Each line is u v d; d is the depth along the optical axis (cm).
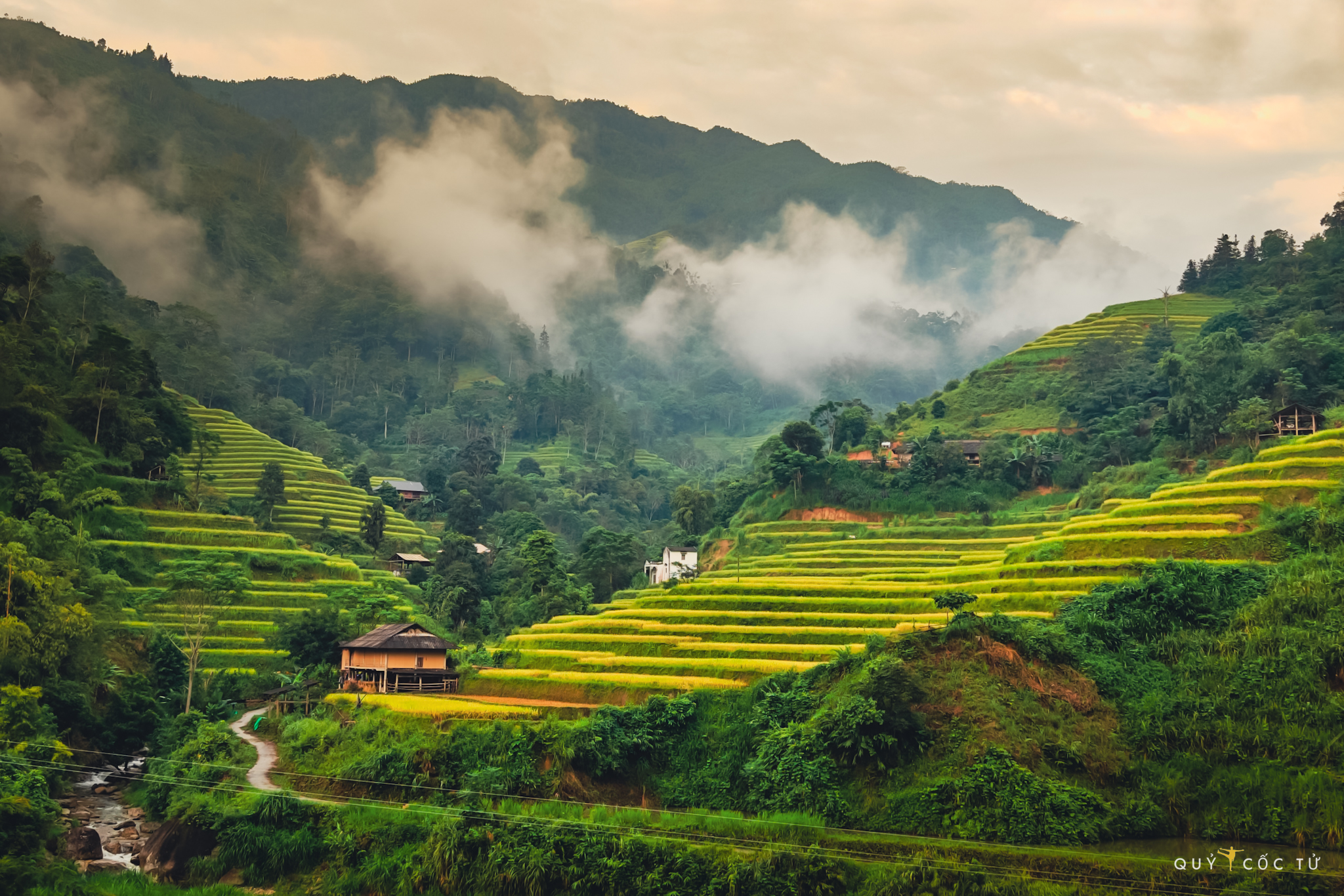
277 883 5397
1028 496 14688
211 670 9062
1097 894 4469
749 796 5731
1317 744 5344
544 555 12494
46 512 9175
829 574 11269
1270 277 19775
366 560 14738
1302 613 6309
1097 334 18962
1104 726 5738
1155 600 6675
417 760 5988
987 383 18562
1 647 6638
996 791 5188
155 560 10950
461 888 5116
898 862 4822
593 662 7812
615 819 5369
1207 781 5344
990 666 5984
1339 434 9669
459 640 11675
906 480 15100
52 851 5456
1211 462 12612
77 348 13675
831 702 6012
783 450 15462
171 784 6306
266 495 15038
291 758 6669
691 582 10288
